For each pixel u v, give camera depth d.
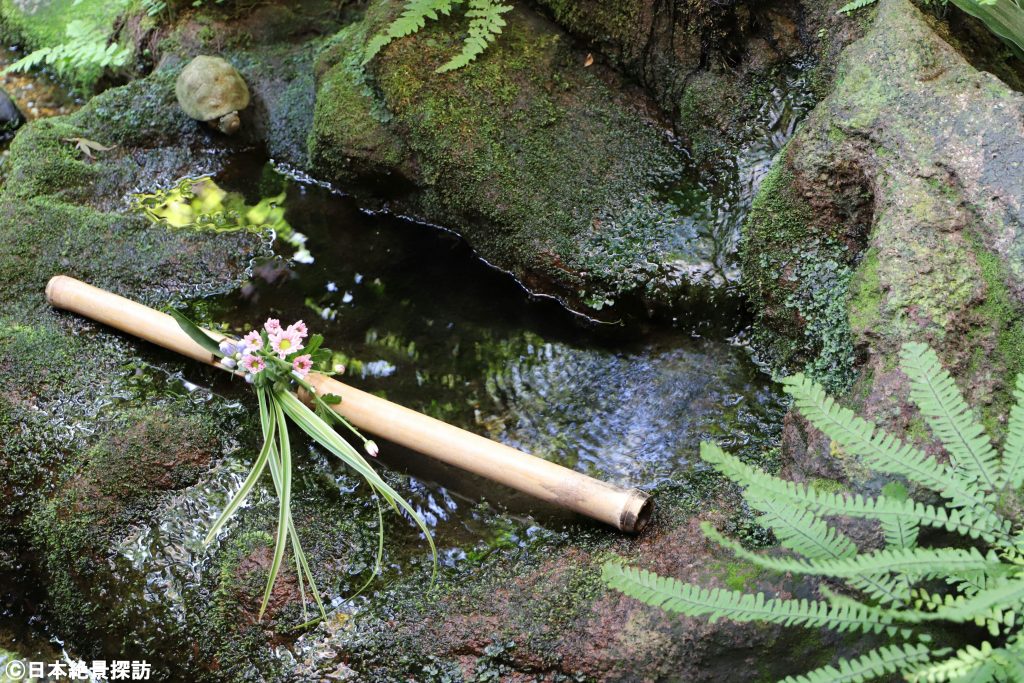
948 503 1.77
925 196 2.24
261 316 3.09
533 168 3.15
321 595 2.26
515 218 3.11
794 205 2.60
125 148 3.72
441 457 2.48
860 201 2.48
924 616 1.59
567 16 3.30
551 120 3.21
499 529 2.41
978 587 1.65
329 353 2.56
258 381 2.40
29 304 3.08
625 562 2.20
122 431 2.62
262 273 3.24
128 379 2.84
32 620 2.50
